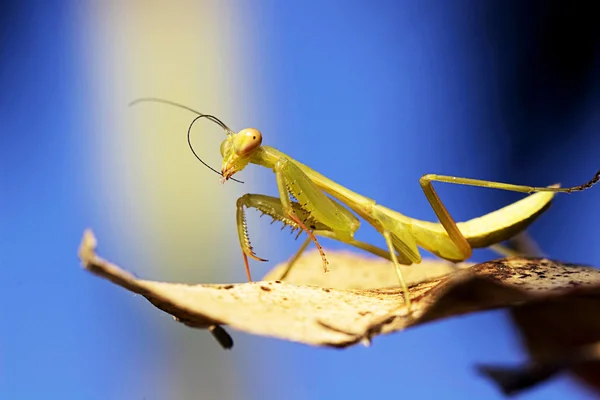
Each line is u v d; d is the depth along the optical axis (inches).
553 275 8.9
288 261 10.7
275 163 11.0
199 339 10.4
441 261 10.8
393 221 11.2
